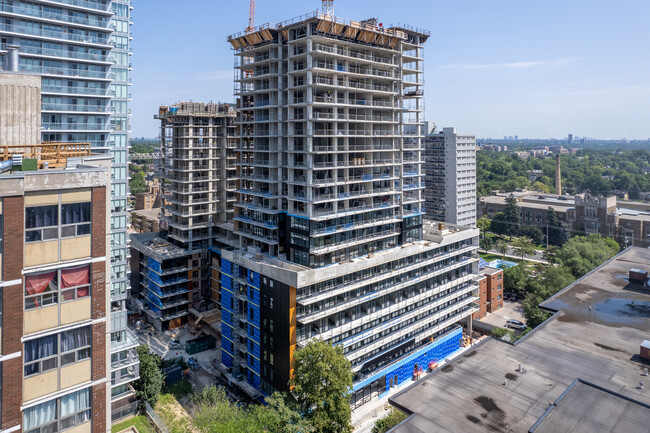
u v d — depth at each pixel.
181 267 108.94
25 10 80.25
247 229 95.81
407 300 89.81
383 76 90.62
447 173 189.38
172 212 116.00
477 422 41.22
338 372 60.81
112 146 93.00
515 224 194.62
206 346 97.25
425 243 97.12
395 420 62.25
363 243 87.88
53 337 28.11
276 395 59.28
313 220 78.12
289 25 80.25
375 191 91.25
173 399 76.38
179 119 113.00
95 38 88.56
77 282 29.02
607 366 50.25
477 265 113.31
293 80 82.88
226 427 52.59
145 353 72.81
